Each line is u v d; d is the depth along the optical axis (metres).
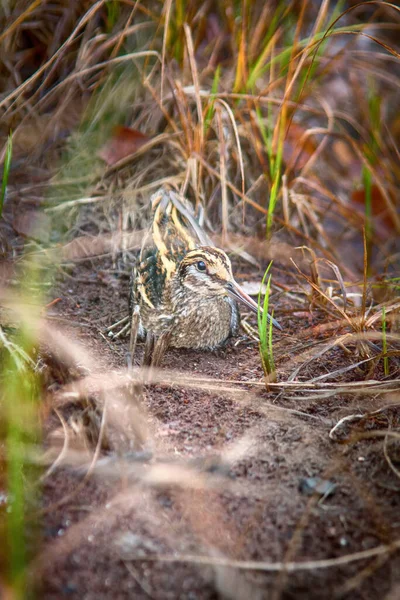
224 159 12.32
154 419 8.12
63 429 7.72
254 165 13.27
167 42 13.12
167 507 6.86
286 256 12.09
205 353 9.97
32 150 13.19
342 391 8.41
